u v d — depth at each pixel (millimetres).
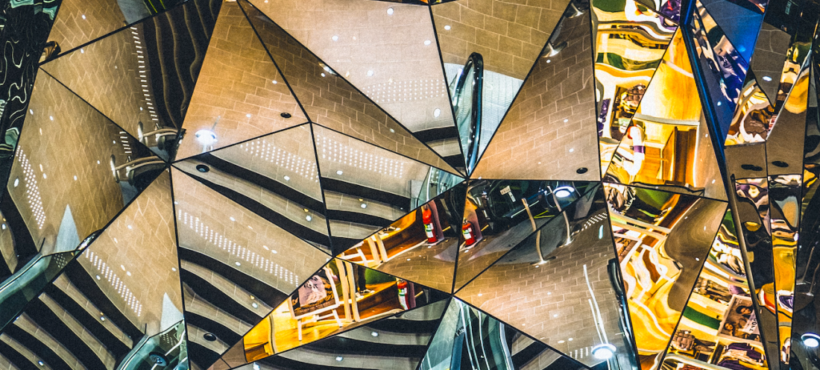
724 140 14219
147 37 13195
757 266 14625
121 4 12695
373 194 15625
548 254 16203
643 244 15750
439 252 16234
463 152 15180
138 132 14133
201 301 15758
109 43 13016
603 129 14820
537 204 15852
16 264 12992
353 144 15211
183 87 13898
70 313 14172
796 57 12242
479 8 13531
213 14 13250
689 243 15438
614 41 13812
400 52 14070
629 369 16578
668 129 14711
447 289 16781
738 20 12742
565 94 14422
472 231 16047
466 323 17016
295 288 16094
